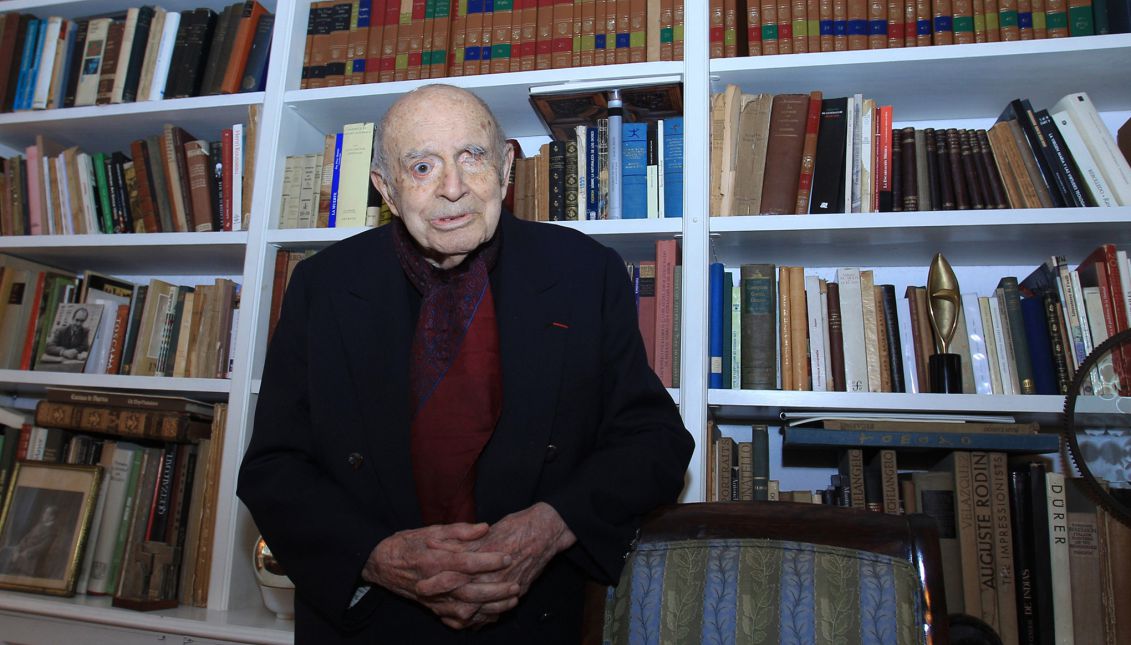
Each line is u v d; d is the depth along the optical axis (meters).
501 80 1.69
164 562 1.65
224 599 1.60
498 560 0.85
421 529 0.90
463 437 0.96
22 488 1.78
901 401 1.42
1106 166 1.45
